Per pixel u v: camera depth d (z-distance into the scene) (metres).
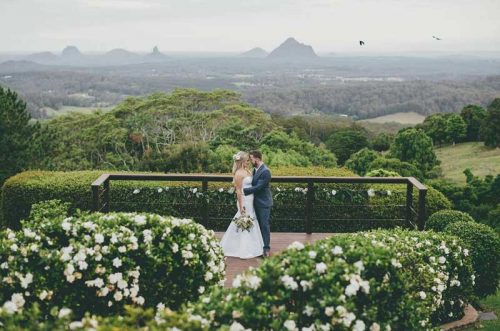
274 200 9.68
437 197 9.98
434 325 6.27
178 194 9.56
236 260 7.59
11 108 18.50
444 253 6.20
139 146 36.78
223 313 3.72
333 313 3.75
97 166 33.78
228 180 8.26
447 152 60.28
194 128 38.25
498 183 17.75
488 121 58.06
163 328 3.21
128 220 5.46
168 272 5.24
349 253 4.22
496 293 7.44
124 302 5.03
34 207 8.68
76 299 4.88
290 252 4.20
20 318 3.39
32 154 17.94
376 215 9.75
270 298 3.75
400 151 49.06
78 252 4.87
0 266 4.73
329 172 10.60
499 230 13.09
